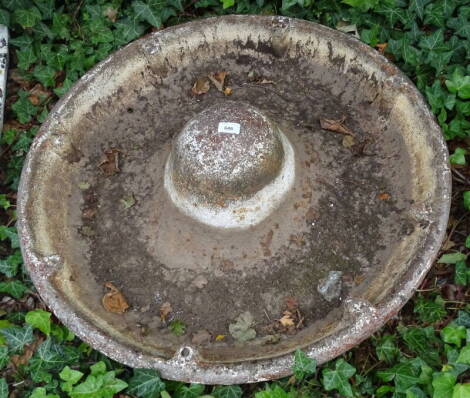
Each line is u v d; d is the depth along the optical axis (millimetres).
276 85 2658
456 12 3260
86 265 2291
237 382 1861
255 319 2168
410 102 2312
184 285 2232
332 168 2377
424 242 1992
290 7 3352
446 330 2455
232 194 2072
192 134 2070
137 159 2504
